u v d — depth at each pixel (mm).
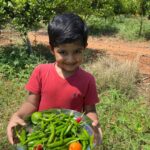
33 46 2908
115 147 1299
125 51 3125
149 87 2061
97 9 3662
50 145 642
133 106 1721
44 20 2420
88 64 2359
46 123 679
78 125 675
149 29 4160
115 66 2113
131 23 4555
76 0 2908
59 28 640
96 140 683
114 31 4094
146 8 3861
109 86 1940
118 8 5059
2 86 1854
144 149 1337
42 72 730
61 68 708
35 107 751
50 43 675
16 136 683
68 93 716
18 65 2145
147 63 2697
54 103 726
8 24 2592
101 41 3588
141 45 3488
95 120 728
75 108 731
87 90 729
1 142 1277
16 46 2637
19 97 1733
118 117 1587
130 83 1946
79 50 656
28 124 689
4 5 2283
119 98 1788
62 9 2508
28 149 646
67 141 651
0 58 2293
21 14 2352
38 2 2348
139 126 1476
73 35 632
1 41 2975
